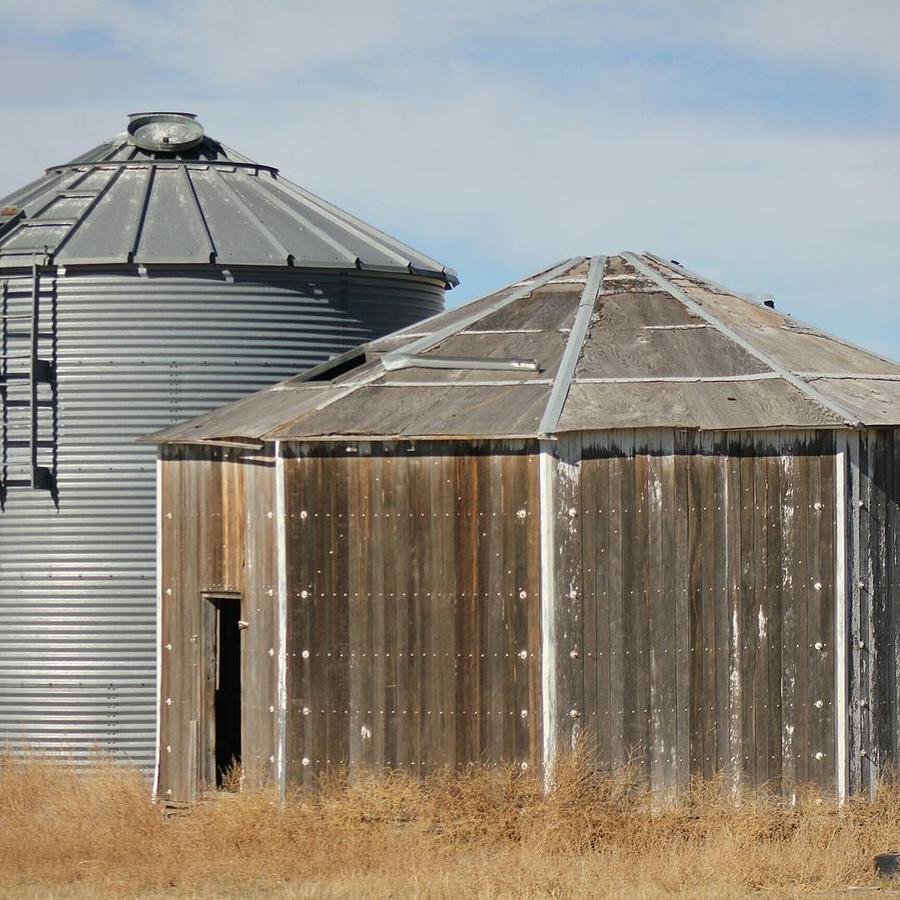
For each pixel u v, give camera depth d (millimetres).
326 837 46281
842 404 48281
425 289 69750
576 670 46469
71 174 69688
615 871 42875
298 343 64688
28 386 63000
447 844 45688
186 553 52938
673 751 46656
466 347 52531
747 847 44188
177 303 63281
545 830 45188
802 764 47125
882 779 48188
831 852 44000
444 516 47469
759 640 47062
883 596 48469
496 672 47000
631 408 47438
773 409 47531
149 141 70375
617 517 46781
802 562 47281
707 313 52656
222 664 55500
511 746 46812
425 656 47469
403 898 41188
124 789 52812
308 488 48344
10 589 62844
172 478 53438
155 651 62469
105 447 62812
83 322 63031
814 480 47312
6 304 63406
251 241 64688
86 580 62469
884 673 48406
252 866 44875
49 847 47594
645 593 46812
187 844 46906
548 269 57031
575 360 49875
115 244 63281
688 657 46781
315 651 48125
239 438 50188
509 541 47094
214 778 52688
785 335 53688
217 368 63469
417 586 47594
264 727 49688
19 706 62625
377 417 48688
